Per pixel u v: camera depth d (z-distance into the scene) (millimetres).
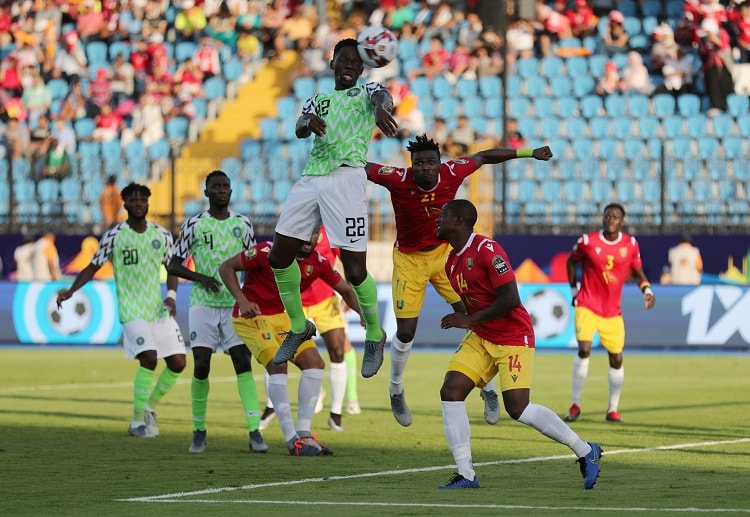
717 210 46344
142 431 23422
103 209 47812
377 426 24922
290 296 18438
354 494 16062
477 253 16000
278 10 61219
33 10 63000
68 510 14805
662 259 44031
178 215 46688
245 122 57531
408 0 60562
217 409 28359
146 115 57125
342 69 17422
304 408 20750
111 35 62875
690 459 19609
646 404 28656
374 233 45500
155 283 23438
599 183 47812
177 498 15805
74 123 58344
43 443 22203
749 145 52562
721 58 55219
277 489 16594
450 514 14203
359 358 40312
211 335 21188
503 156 18875
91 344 44594
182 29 61781
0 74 60062
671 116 53938
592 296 25703
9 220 47688
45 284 44906
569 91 56188
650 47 58438
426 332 43531
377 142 51969
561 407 28188
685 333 41969
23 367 38219
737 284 43375
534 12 59125
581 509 14539
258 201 48906
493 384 20516
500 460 19609
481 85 56469
